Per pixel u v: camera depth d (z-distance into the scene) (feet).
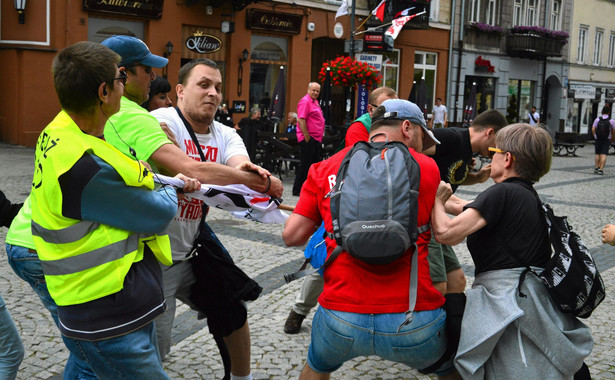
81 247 7.38
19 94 58.65
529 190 9.50
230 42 67.31
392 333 8.64
